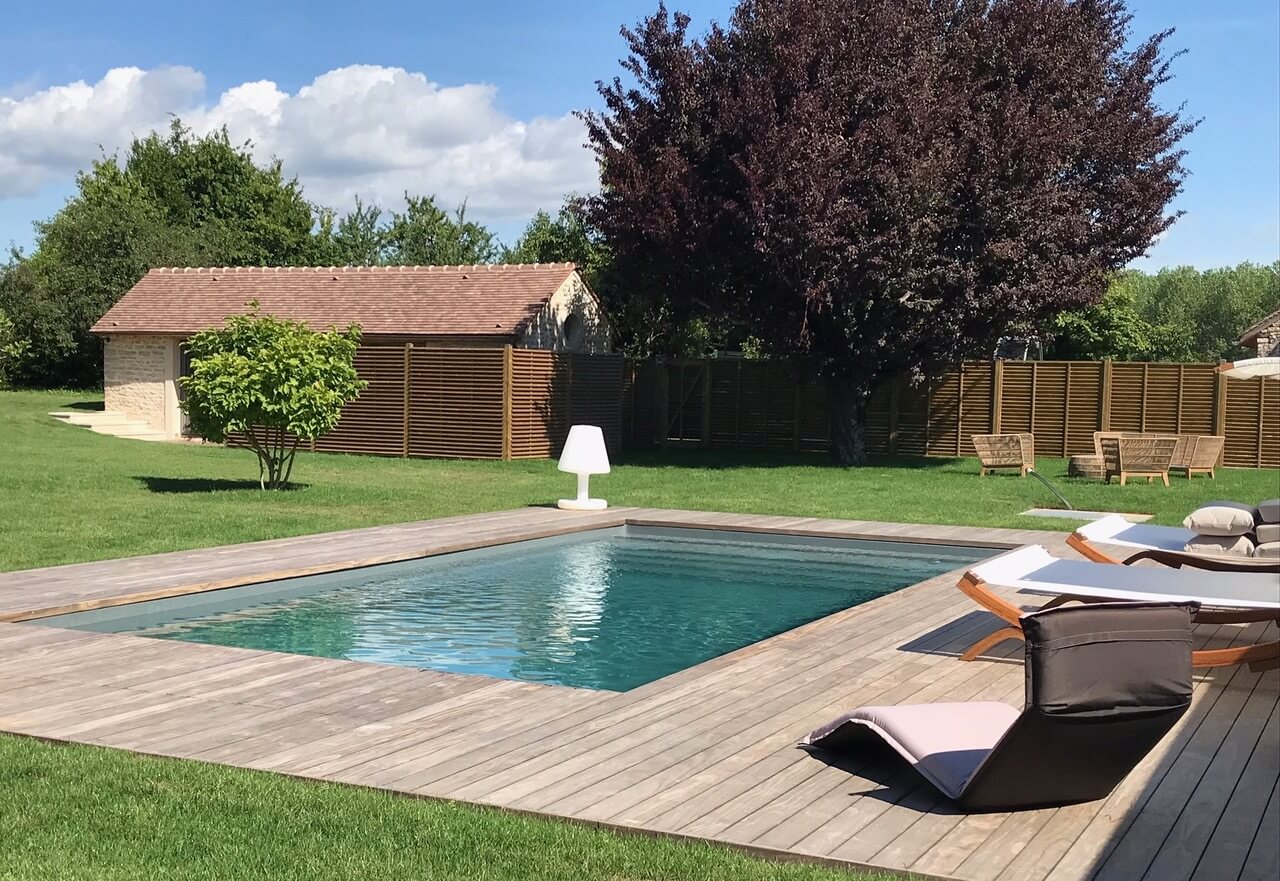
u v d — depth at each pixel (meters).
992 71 24.27
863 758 5.68
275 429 18.53
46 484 17.48
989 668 7.62
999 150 22.27
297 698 6.70
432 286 29.23
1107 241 25.83
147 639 8.27
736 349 39.38
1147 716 4.71
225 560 11.66
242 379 17.16
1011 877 4.22
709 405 30.19
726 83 24.08
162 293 31.64
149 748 5.65
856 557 14.01
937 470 24.42
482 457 24.91
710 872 4.20
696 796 5.06
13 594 9.55
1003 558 8.32
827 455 28.28
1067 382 26.94
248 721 6.18
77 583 10.15
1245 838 4.64
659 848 4.45
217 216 55.91
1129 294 50.41
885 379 26.17
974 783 4.73
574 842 4.47
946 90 22.62
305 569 11.25
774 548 14.59
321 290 30.06
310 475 21.06
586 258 41.03
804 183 21.61
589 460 16.78
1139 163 25.98
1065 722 4.52
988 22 24.41
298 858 4.24
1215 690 7.17
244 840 4.40
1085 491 20.17
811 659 7.89
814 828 4.69
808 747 5.84
